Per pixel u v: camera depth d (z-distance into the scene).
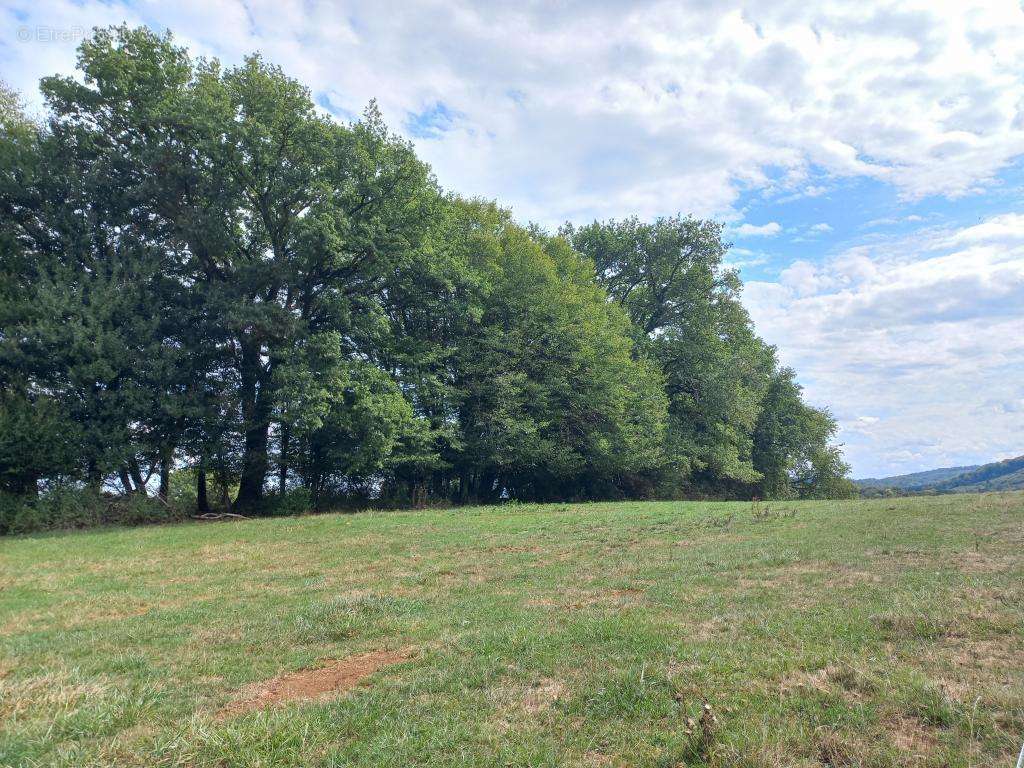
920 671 5.24
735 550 12.20
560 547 14.19
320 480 32.25
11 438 21.06
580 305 35.53
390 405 26.42
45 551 15.24
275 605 9.45
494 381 31.67
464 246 33.28
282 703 5.55
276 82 26.03
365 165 27.34
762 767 3.89
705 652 6.04
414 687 5.74
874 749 4.07
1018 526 12.91
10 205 25.03
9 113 28.89
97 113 25.31
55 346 22.78
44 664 6.75
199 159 25.06
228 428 27.22
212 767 4.37
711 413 42.03
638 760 4.18
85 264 25.70
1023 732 4.17
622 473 39.00
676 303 45.62
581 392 35.28
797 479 55.81
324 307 28.09
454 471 35.78
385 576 11.55
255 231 28.34
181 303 27.22
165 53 25.88
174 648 7.36
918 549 10.97
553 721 4.86
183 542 16.58
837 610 7.24
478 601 9.18
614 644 6.54
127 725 5.08
